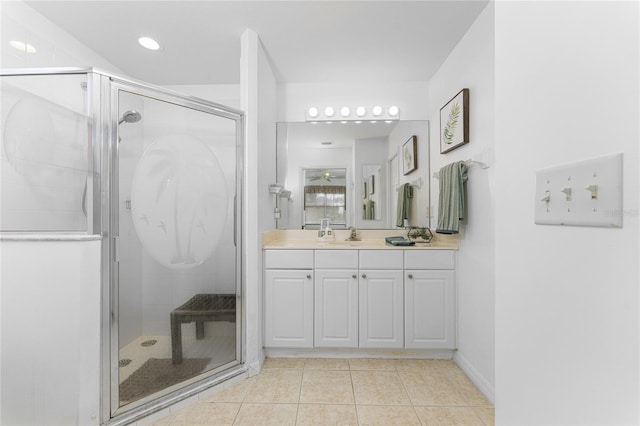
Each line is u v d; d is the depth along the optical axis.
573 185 0.42
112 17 1.79
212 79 2.59
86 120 1.42
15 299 1.34
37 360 1.34
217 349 1.83
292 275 2.14
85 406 1.34
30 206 1.46
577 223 0.42
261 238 2.12
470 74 1.88
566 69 0.44
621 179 0.36
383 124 2.68
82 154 1.45
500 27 0.61
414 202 2.65
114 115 1.48
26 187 1.47
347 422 1.48
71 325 1.34
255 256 1.96
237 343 1.90
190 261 1.77
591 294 0.40
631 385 0.35
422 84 2.67
